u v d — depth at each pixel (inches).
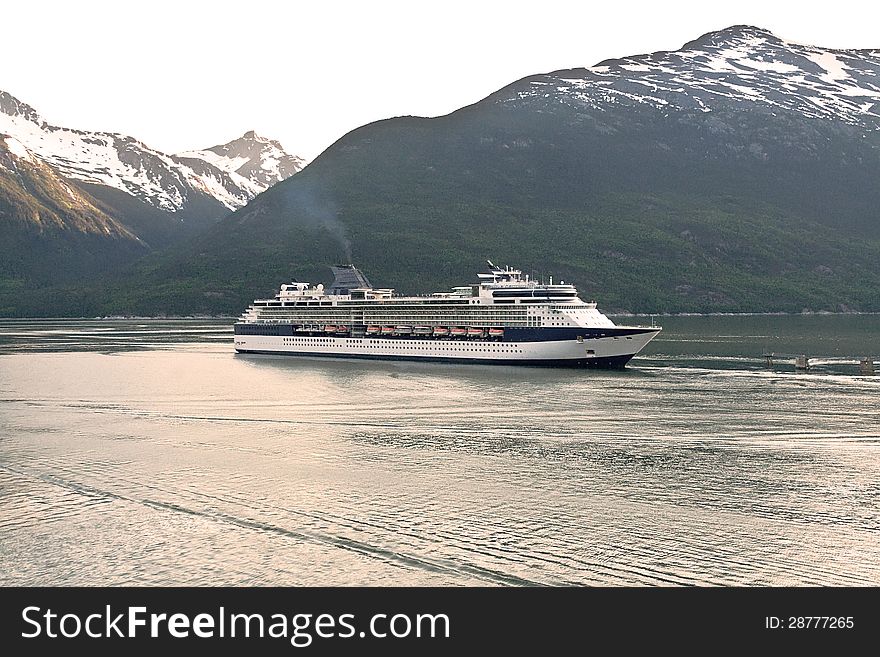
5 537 2546.8
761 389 5172.2
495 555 2368.4
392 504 2790.4
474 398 4879.4
